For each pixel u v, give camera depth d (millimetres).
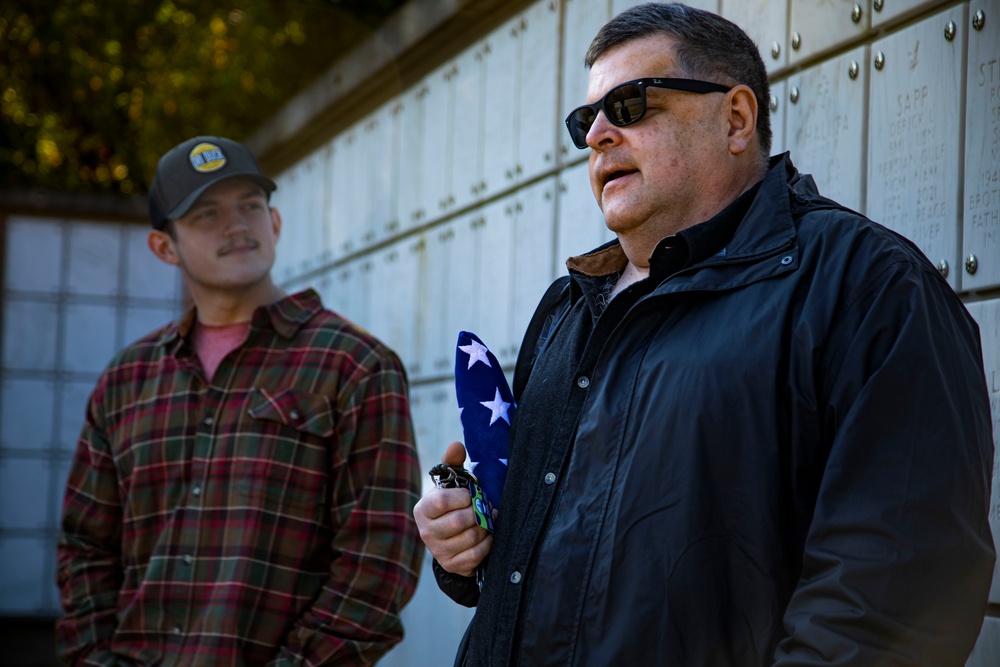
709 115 1713
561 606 1529
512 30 4086
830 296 1468
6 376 7535
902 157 2291
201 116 7633
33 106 8984
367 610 2541
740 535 1440
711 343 1519
